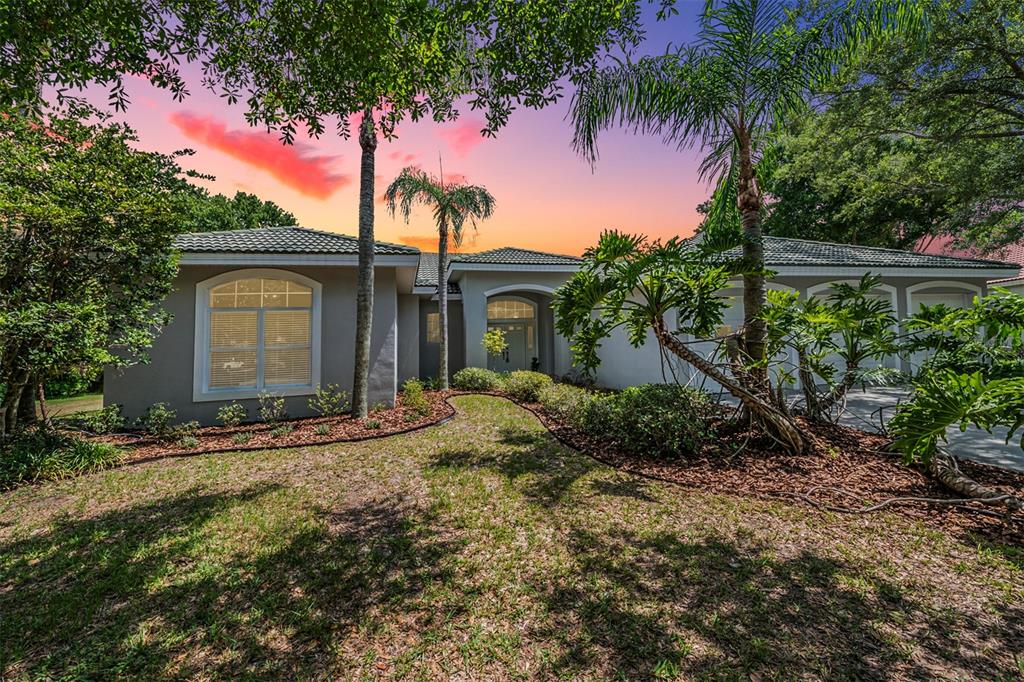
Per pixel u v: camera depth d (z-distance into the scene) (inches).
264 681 100.0
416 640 113.0
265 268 397.7
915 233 864.3
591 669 102.3
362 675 101.7
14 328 225.9
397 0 162.2
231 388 394.0
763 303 282.0
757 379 275.9
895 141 589.9
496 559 152.3
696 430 266.2
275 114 205.0
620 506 195.8
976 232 635.5
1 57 150.5
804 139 539.2
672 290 261.6
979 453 264.5
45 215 242.5
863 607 123.0
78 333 245.3
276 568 147.9
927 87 454.0
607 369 626.8
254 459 277.3
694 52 269.0
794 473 232.2
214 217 1130.0
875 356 292.8
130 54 165.8
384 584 137.9
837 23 253.8
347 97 198.1
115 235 281.3
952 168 542.3
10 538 170.4
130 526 180.5
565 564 148.0
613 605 125.6
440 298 593.0
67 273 275.3
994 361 231.5
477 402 493.7
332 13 161.3
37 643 112.6
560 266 639.1
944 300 625.0
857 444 275.3
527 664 104.3
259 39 178.2
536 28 179.0
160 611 125.3
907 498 192.5
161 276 316.8
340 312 421.1
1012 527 168.2
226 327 395.2
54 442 270.4
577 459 267.1
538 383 508.4
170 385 370.9
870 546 157.2
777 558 149.7
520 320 786.2
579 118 287.4
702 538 164.9
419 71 195.3
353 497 212.2
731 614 121.0
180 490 223.0
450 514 190.7
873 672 99.8
